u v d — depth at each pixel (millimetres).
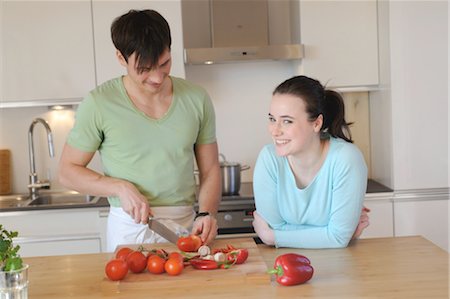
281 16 4043
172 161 2355
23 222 3479
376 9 3730
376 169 4000
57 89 3619
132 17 2107
